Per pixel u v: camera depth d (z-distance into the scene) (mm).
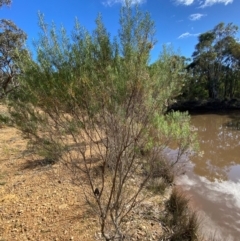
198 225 3100
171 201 3740
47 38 1801
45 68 1768
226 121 16359
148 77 1863
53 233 2768
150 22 1839
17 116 1910
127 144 2115
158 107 2180
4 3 9531
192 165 6703
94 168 4227
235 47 23547
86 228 2824
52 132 2012
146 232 2861
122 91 1839
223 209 4145
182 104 22422
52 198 3633
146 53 1825
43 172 4648
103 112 1910
